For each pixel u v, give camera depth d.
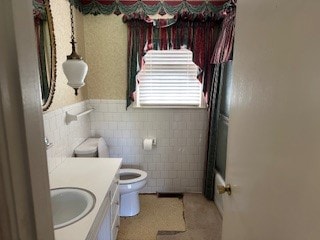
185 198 2.80
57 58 1.89
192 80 2.73
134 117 2.77
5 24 0.35
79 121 2.38
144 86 2.74
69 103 2.15
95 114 2.75
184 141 2.82
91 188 1.48
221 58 2.22
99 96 2.71
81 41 2.48
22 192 0.40
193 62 2.62
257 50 0.79
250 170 0.85
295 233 0.57
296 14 0.57
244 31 0.92
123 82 2.69
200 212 2.52
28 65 0.41
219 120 2.61
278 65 0.65
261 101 0.76
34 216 0.43
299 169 0.55
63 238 1.03
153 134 2.81
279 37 0.65
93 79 2.68
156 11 2.49
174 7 2.48
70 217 1.35
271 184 0.69
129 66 2.59
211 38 2.54
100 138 2.65
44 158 0.47
